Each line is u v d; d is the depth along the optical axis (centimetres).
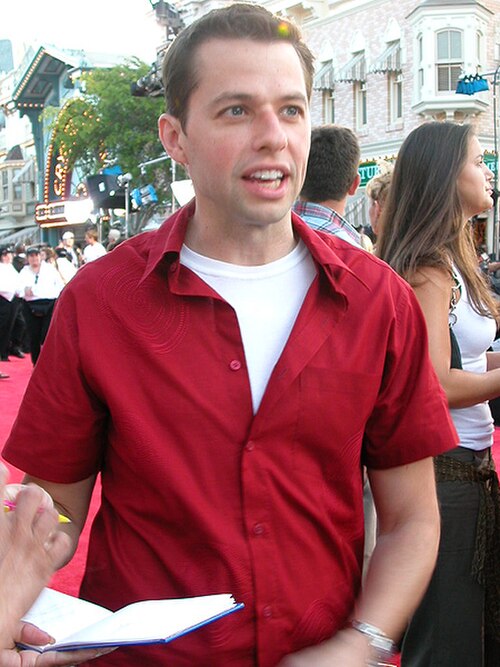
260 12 151
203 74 147
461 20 2147
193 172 154
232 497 146
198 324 149
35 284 1278
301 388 149
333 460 153
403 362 161
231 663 145
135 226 3109
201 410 146
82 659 126
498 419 355
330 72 2511
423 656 250
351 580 159
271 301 155
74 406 152
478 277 252
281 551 148
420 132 252
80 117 3372
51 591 145
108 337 149
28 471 155
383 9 2333
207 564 145
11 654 118
